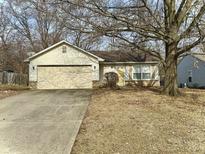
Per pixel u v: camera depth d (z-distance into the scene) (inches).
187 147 312.7
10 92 924.0
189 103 625.0
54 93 906.1
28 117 488.1
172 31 732.0
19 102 681.0
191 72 1535.4
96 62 1146.0
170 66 759.7
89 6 649.0
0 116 500.1
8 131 391.9
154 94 780.0
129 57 1238.3
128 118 446.9
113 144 322.3
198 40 679.7
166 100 659.4
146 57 1237.1
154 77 1219.2
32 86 1137.4
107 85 1167.6
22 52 1717.5
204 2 672.4
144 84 1221.7
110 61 1214.9
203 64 1446.9
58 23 725.9
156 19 688.4
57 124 428.5
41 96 813.9
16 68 1695.4
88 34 708.7
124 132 368.5
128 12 674.8
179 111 514.9
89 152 298.0
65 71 1146.7
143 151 300.0
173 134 361.1
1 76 1190.9
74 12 655.8
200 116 473.1
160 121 428.8
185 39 727.7
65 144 327.9
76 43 1243.8
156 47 842.8
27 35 1697.8
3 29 1669.5
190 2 729.0
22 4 1411.2
